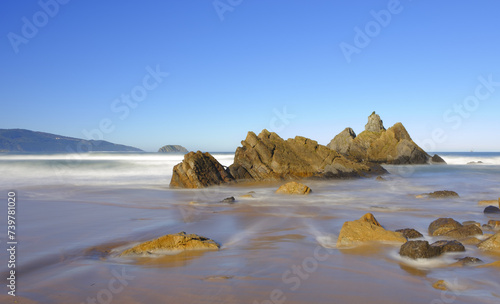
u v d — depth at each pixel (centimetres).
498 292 551
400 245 841
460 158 7781
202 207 1585
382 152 5781
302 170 2981
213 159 2823
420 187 2517
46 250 844
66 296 557
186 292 562
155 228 1116
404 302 516
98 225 1159
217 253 802
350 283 595
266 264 709
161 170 3988
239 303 518
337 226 1140
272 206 1614
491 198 1866
